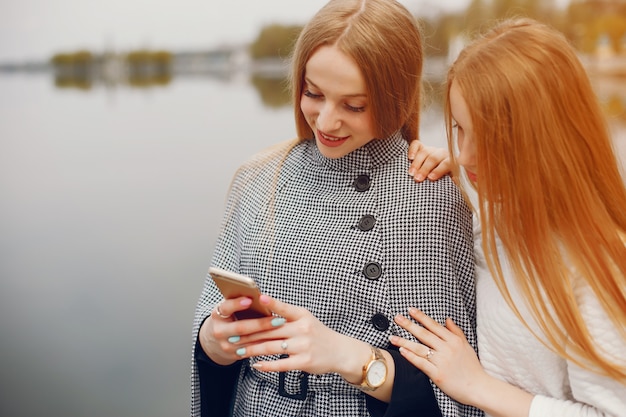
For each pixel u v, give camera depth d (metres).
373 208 1.17
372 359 1.04
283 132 2.76
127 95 3.02
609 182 1.00
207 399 1.26
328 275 1.14
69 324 2.82
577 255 0.96
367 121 1.10
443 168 1.18
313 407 1.18
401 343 1.09
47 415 2.40
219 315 1.02
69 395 2.53
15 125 3.12
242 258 1.27
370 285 1.13
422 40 1.16
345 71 1.04
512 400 1.02
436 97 1.40
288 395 1.19
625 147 1.47
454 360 1.06
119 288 2.84
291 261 1.18
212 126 2.86
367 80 1.05
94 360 2.66
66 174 3.11
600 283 0.95
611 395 0.95
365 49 1.03
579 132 0.98
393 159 1.20
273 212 1.24
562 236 0.98
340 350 1.02
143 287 2.81
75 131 3.11
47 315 2.85
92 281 2.89
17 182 3.10
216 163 2.88
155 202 2.96
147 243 2.91
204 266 2.80
